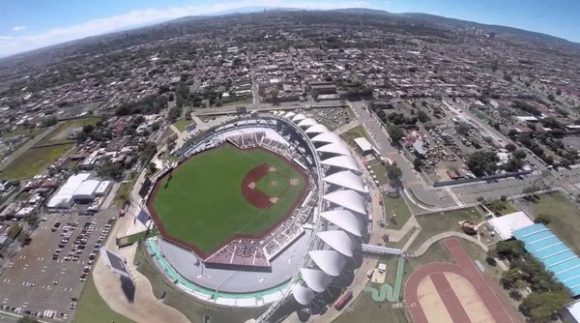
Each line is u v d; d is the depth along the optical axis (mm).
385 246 93688
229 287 84500
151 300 81438
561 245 90812
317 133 131500
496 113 183375
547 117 175625
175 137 160750
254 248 94062
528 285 81500
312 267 80500
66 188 123812
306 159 131625
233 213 107875
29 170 144750
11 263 94938
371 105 185875
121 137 166000
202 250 94438
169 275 88062
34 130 185250
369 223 102438
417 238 96625
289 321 74750
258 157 137000
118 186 125125
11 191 129125
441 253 91688
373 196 114312
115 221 108062
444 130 161875
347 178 104250
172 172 129750
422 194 115688
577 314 72312
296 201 111750
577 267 84438
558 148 148000
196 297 81812
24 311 81562
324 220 94125
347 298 78688
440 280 84000
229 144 147125
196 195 116812
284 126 153875
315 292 78188
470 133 159375
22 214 113688
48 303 83000
